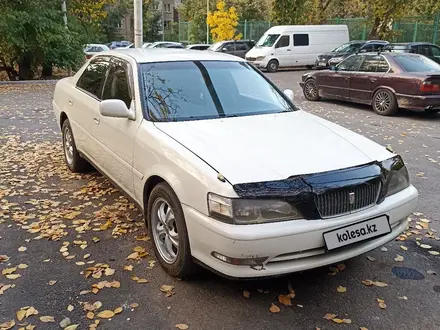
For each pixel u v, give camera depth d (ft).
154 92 12.72
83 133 16.48
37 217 14.26
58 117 19.44
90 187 17.03
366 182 9.62
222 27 92.68
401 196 10.55
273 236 8.66
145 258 11.74
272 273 8.93
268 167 9.48
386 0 84.69
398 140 26.27
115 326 9.02
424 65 34.40
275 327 9.07
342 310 9.66
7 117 31.68
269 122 12.37
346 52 70.59
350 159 10.21
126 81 13.57
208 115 12.56
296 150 10.39
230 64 14.93
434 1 83.20
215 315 9.41
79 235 13.03
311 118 13.43
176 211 10.09
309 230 8.90
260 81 14.98
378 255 12.09
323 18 103.35
